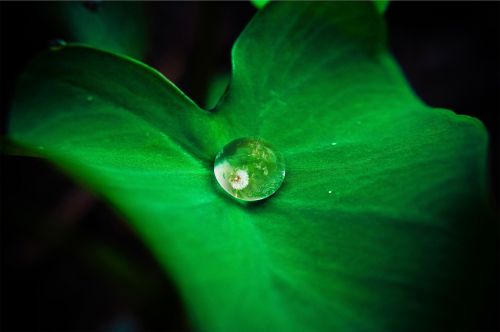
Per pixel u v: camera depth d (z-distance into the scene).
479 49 0.25
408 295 0.13
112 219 0.23
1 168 0.21
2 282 0.21
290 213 0.13
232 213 0.13
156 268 0.22
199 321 0.12
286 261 0.13
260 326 0.12
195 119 0.13
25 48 0.17
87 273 0.22
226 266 0.12
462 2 0.25
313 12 0.13
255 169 0.13
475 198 0.13
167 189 0.13
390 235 0.13
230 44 0.25
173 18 0.25
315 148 0.13
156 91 0.13
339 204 0.13
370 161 0.13
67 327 0.21
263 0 0.14
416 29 0.26
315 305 0.13
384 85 0.14
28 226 0.17
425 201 0.13
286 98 0.13
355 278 0.13
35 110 0.13
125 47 0.17
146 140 0.13
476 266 0.13
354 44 0.13
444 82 0.25
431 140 0.13
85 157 0.13
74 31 0.17
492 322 0.19
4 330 0.20
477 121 0.13
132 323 0.22
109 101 0.13
